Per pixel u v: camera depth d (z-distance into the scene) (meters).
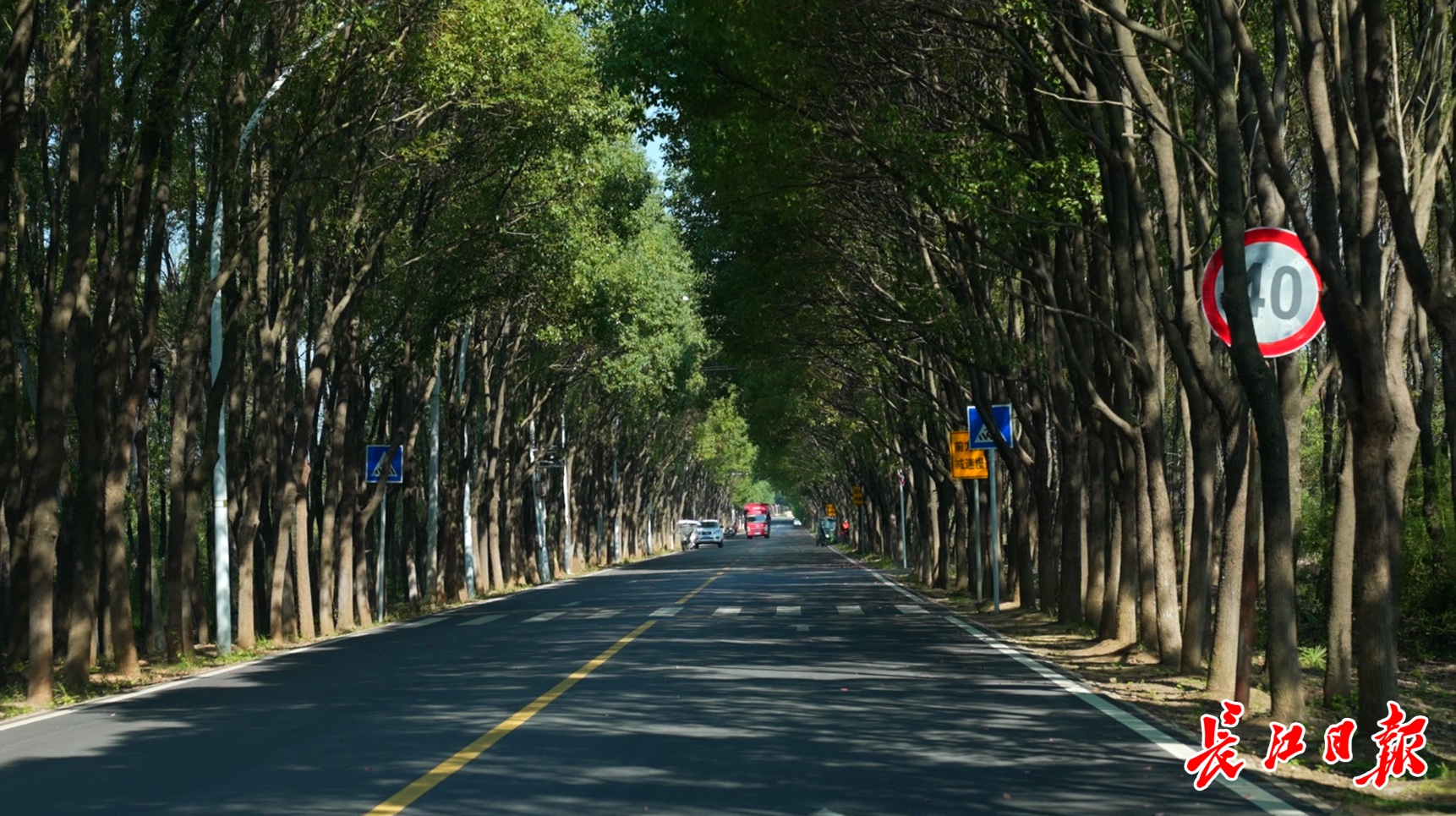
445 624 30.25
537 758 10.80
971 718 13.10
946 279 29.84
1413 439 16.30
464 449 47.81
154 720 14.02
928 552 48.38
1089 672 17.73
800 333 38.38
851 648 21.00
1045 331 26.05
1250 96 14.81
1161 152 15.72
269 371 27.38
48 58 21.97
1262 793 9.48
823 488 136.75
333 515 31.75
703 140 22.92
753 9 18.33
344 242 29.02
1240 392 15.16
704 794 9.34
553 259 35.88
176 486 23.80
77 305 19.88
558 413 63.41
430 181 31.97
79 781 10.26
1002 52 19.52
